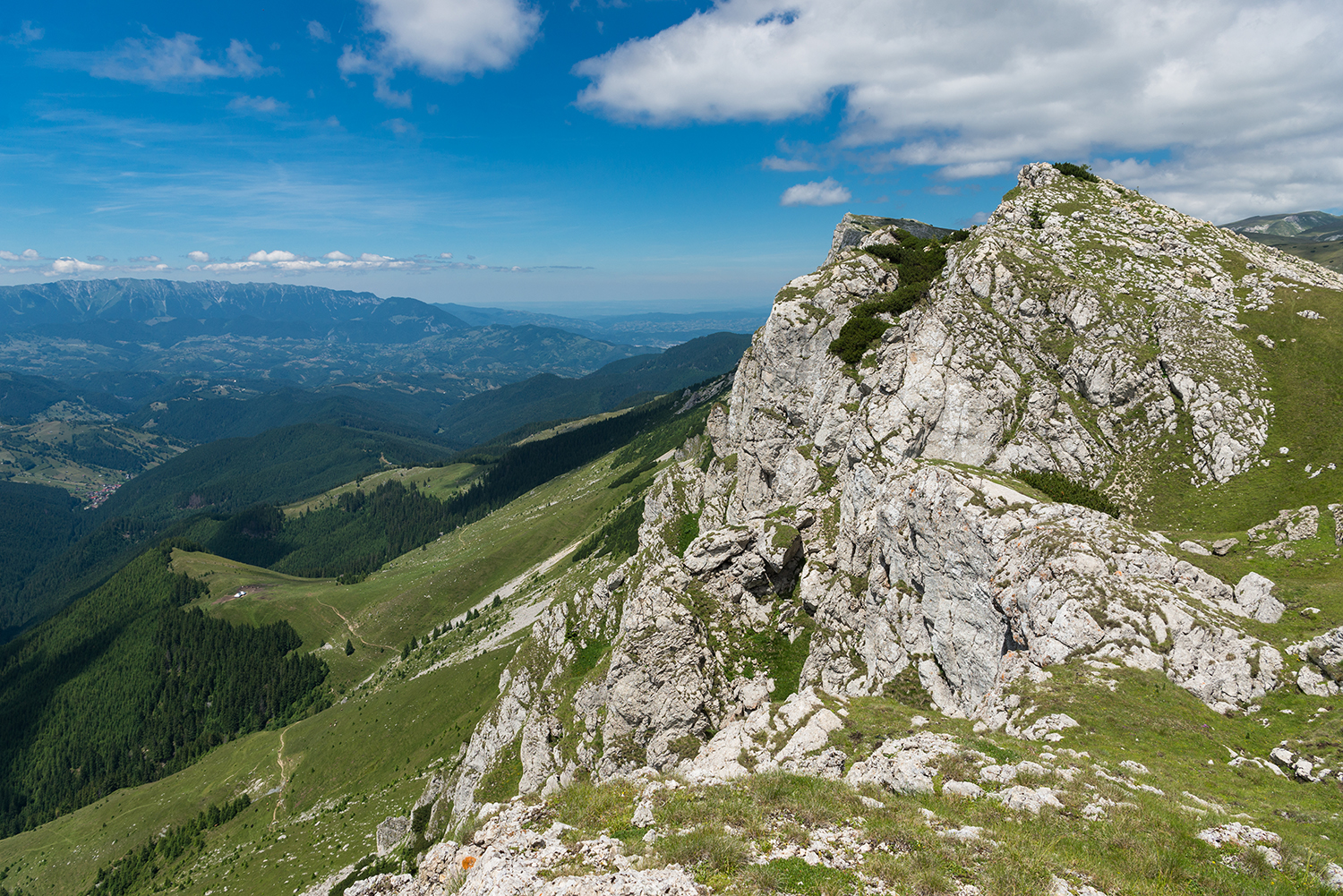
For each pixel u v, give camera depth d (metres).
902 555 49.56
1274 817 20.75
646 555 88.44
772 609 58.97
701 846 16.91
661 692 54.59
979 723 31.34
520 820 20.89
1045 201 87.00
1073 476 58.81
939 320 66.94
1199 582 38.28
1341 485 47.91
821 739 30.34
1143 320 65.00
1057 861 16.77
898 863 16.17
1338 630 30.62
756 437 76.38
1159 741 27.86
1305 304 62.00
